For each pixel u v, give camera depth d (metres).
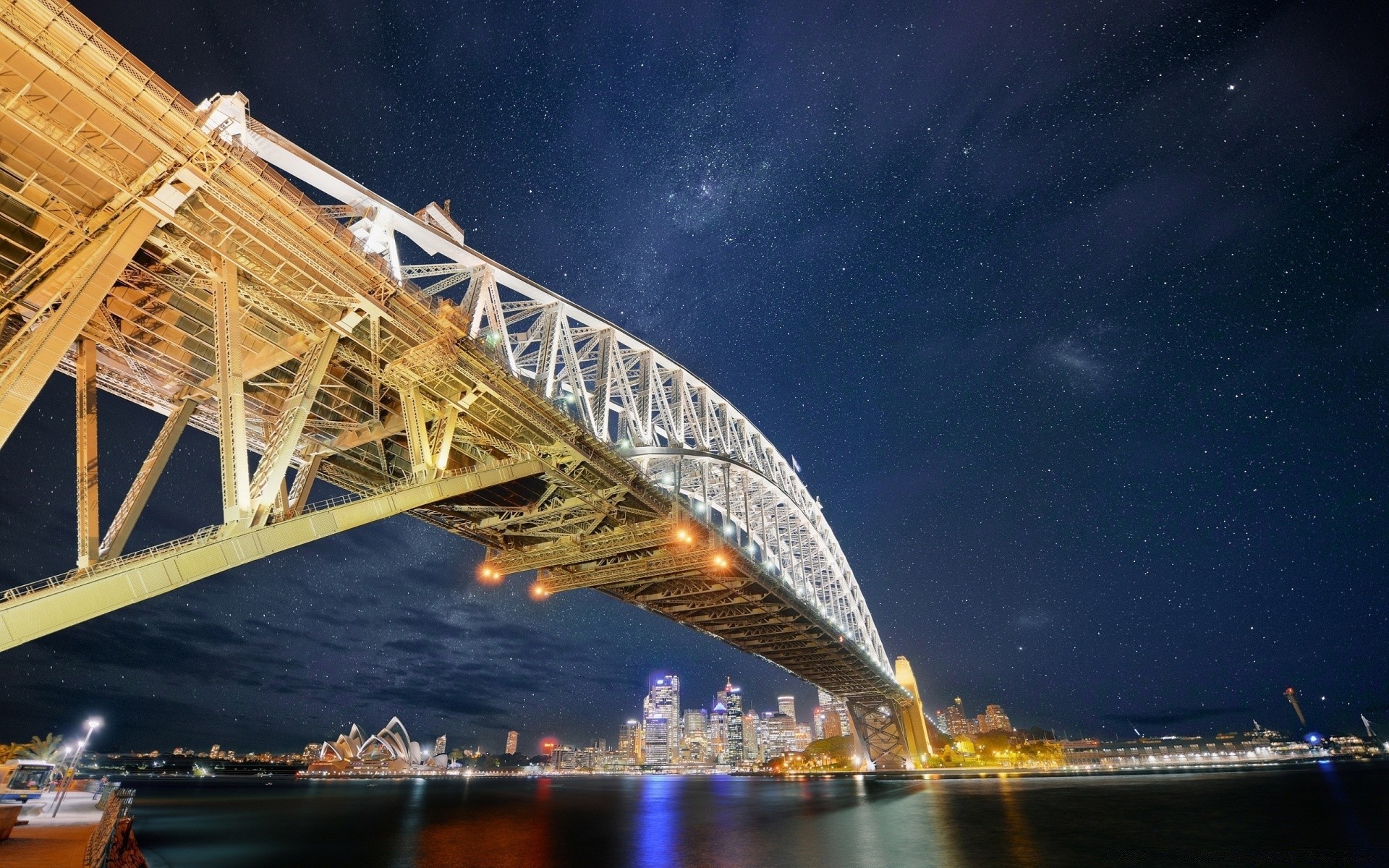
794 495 84.81
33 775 44.28
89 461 21.28
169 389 29.00
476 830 58.53
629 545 46.09
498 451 37.53
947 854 39.72
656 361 54.75
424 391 30.42
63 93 18.12
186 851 46.28
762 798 98.06
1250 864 35.50
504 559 48.38
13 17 16.86
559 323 39.00
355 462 36.84
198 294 24.39
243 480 21.42
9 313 21.52
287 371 29.67
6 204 20.27
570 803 97.38
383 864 39.47
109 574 18.73
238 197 21.06
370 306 25.45
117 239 19.77
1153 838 44.94
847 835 49.00
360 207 30.52
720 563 49.38
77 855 22.06
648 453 46.72
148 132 19.28
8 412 16.45
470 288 34.50
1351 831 46.16
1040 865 35.50
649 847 44.91
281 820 71.50
